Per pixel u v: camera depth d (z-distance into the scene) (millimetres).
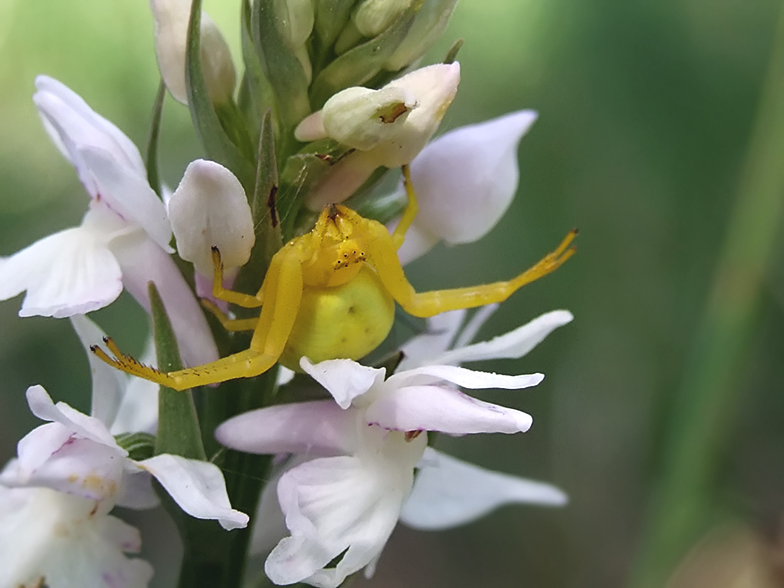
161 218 54
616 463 153
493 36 149
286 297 53
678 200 147
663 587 110
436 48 148
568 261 153
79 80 140
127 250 58
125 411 64
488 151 62
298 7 55
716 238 144
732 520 136
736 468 148
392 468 55
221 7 138
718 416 106
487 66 150
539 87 151
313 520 53
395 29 55
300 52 56
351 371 53
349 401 52
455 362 58
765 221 103
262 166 53
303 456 60
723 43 143
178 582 60
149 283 53
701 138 144
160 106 59
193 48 55
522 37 149
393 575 154
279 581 51
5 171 140
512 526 157
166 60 59
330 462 54
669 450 109
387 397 55
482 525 158
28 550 57
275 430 55
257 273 56
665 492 110
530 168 153
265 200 54
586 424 155
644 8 143
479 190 62
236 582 60
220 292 54
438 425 54
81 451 54
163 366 54
